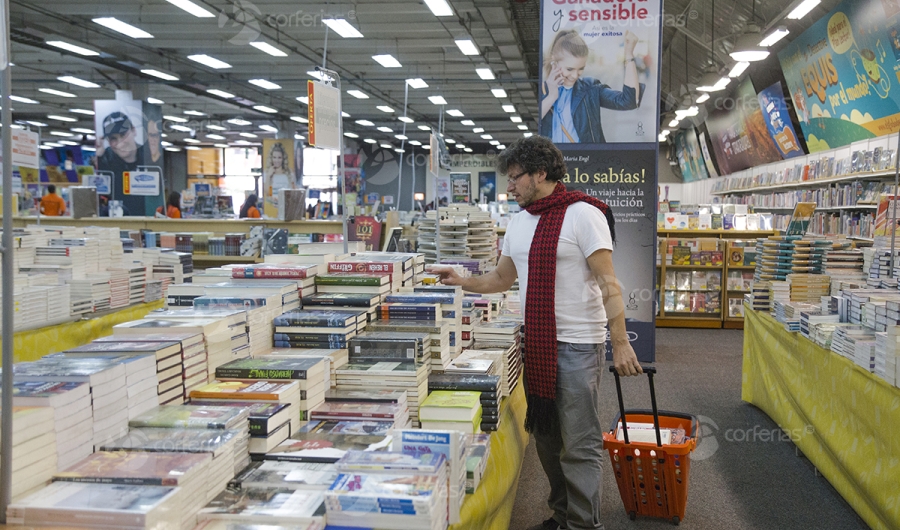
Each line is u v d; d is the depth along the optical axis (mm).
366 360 2521
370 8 10797
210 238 8688
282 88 18328
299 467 1813
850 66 8500
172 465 1553
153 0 10555
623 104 6219
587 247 2398
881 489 2730
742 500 3420
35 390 1567
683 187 23922
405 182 30984
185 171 32750
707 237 9367
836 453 3260
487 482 2131
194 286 2662
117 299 4770
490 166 30172
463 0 10539
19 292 3857
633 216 6281
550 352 2451
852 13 7855
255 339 2459
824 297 4012
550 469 2805
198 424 1795
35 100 20172
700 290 8875
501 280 2846
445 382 2535
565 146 6301
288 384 2113
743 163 15719
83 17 11609
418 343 2492
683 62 14633
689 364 6602
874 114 8383
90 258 4875
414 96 20312
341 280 2875
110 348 1929
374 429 2098
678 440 3129
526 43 14625
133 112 15133
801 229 5664
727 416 4883
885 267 4426
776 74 11297
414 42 13469
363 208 19047
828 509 3311
